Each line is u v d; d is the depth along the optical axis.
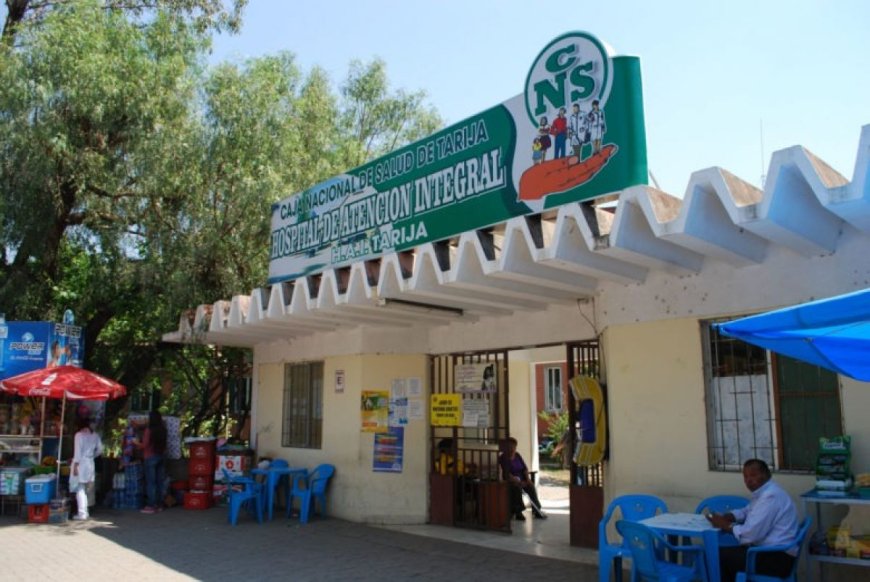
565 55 7.79
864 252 6.29
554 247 7.05
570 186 7.50
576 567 8.12
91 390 12.11
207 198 14.00
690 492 7.30
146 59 14.25
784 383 6.95
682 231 6.15
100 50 13.72
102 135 13.95
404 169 9.95
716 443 7.28
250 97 14.25
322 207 11.60
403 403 11.41
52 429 12.91
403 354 11.55
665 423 7.58
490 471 10.62
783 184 5.80
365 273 9.24
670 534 6.01
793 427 6.87
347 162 18.59
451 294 8.84
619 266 7.65
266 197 13.60
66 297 15.20
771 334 4.64
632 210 6.75
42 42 13.16
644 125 7.15
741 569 5.95
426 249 8.39
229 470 13.35
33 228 13.61
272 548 9.41
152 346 16.66
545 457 24.31
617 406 8.02
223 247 13.82
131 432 13.38
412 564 8.39
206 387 17.80
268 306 11.00
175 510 12.88
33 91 12.85
